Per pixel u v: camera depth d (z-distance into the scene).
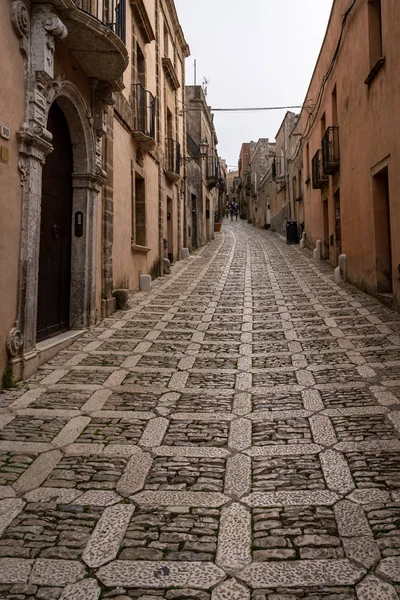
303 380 5.01
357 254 10.19
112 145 8.73
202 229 23.56
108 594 2.10
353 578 2.14
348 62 10.47
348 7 10.31
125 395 4.74
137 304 9.48
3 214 4.82
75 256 7.35
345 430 3.75
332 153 12.22
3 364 4.92
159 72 13.78
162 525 2.61
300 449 3.48
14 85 4.98
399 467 3.13
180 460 3.38
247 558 2.31
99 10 7.46
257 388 4.86
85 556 2.36
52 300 6.75
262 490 2.95
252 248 20.92
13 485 3.06
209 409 4.35
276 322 7.75
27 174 5.26
